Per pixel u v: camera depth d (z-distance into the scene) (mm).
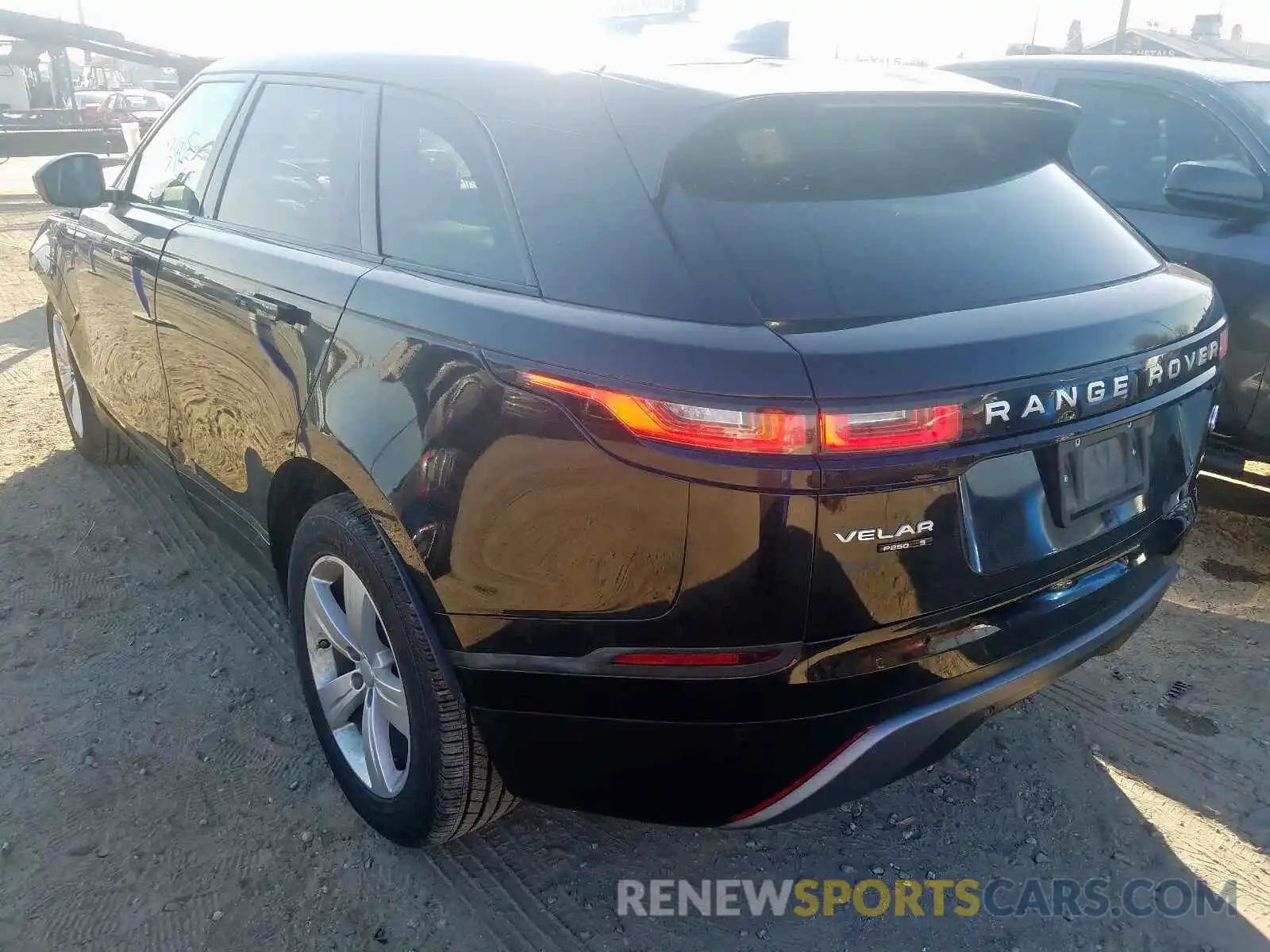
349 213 2578
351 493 2496
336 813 2680
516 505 1964
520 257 2104
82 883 2430
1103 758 2961
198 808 2682
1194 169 4105
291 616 2775
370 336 2273
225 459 3002
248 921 2344
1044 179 2551
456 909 2398
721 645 1850
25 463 4797
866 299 1937
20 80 25078
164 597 3678
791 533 1766
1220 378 2621
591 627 1939
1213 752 2988
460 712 2217
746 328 1826
